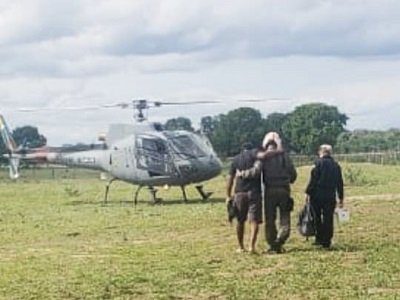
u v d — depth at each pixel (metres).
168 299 13.25
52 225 27.25
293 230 22.03
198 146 36.66
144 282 14.79
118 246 20.78
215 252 18.66
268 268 16.03
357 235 20.97
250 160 18.16
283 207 18.16
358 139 98.31
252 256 17.70
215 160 36.69
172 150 36.28
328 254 17.59
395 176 52.53
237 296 13.23
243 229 18.55
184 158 36.09
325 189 18.42
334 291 13.38
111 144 38.19
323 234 18.56
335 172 18.50
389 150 90.62
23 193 48.69
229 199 18.52
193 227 24.84
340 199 18.72
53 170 77.38
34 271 16.67
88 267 16.94
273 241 18.20
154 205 34.84
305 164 69.38
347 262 16.39
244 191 18.19
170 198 39.91
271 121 97.00
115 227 25.86
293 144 100.06
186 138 36.78
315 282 14.17
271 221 18.14
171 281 14.79
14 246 21.86
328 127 99.44
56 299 13.52
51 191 50.50
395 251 17.80
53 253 19.92
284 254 17.81
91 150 39.59
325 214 18.47
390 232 21.58
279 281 14.42
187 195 42.22
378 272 15.04
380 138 98.50
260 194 18.14
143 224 26.38
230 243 20.34
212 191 44.75
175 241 21.42
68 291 14.12
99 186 55.38
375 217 25.28
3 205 37.91
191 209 31.48
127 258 18.20
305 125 99.44
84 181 67.00
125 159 37.28
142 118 38.31
